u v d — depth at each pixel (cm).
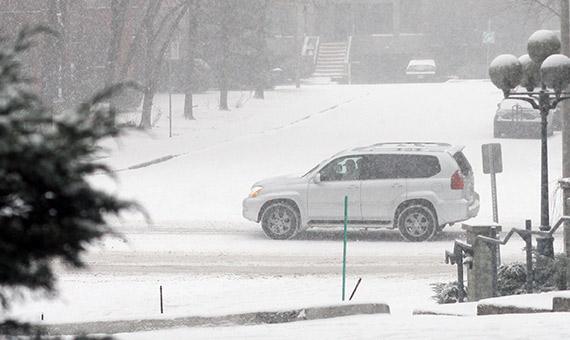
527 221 2845
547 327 1877
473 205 5359
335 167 5366
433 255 4688
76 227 531
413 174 5241
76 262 545
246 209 5384
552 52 3425
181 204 6712
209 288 3725
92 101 579
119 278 3997
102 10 13988
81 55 12788
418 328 1944
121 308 3183
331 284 3819
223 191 7112
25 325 574
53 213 534
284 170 8012
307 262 4506
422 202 5212
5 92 550
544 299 2439
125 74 11875
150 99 11356
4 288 536
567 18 4888
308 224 5338
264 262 4509
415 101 14025
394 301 3262
